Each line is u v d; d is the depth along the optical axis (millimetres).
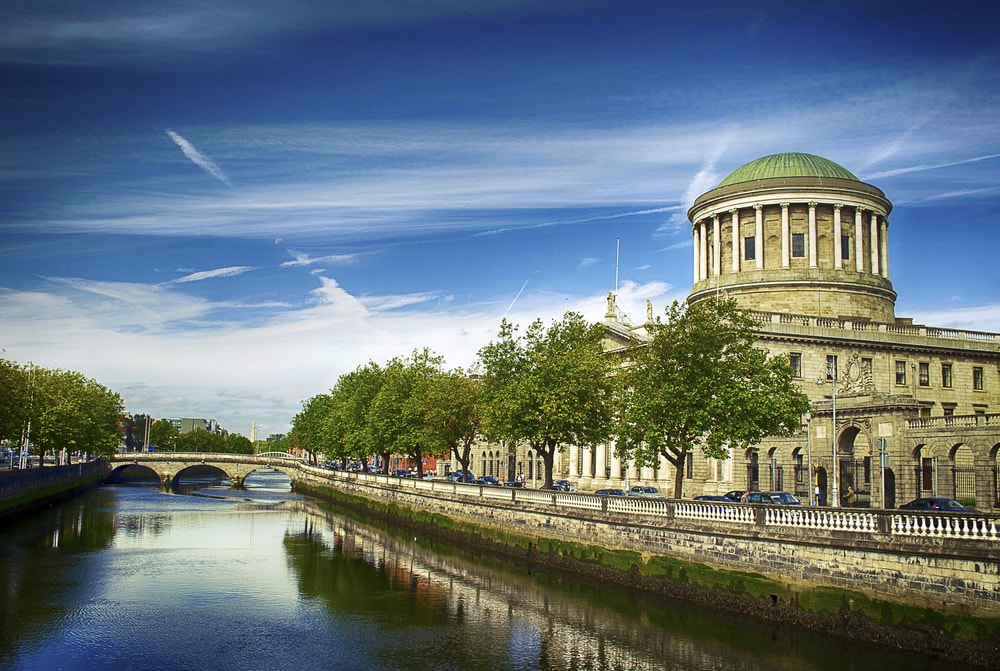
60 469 110188
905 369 84625
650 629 38031
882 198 97375
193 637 37500
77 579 50219
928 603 30953
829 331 81875
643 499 46812
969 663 29062
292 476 159875
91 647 35656
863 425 67562
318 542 70438
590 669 32500
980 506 59875
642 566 46000
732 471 75000
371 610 42969
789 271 94062
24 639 36594
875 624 32531
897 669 30953
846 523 34375
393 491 91812
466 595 46562
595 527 50906
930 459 69500
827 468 69375
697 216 103812
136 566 55500
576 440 67250
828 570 34906
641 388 52344
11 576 50719
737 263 97812
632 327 89188
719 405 48812
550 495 56688
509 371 67875
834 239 95562
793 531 36594
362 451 113688
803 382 79312
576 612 41781
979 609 29312
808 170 99875
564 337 66938
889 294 96875
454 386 85625
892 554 32406
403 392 99062
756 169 102750
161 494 129250
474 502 68375
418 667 33094
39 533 71375
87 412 119312
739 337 53375
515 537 60219
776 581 37250
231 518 90438
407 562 58844
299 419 169250
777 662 32438
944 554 30500
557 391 61219
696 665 32562
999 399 87562
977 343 87938
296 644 36469
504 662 33625
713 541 41062
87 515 88625
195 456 161500
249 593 47188
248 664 33500
